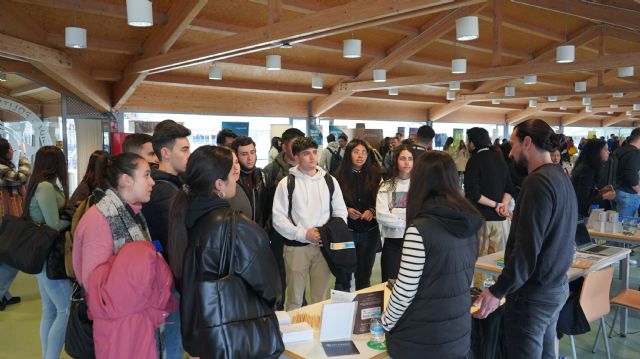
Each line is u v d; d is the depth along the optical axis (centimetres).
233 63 886
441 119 1606
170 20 626
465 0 431
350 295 201
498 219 371
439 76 962
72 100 834
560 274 198
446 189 162
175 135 213
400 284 157
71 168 859
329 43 877
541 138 202
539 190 192
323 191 297
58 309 273
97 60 743
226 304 150
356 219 344
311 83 1115
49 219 270
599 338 355
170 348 213
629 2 765
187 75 938
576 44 1024
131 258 162
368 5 452
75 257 181
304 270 298
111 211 178
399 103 1425
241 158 328
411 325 159
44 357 280
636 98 1563
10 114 762
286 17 719
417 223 157
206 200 162
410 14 442
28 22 552
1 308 420
